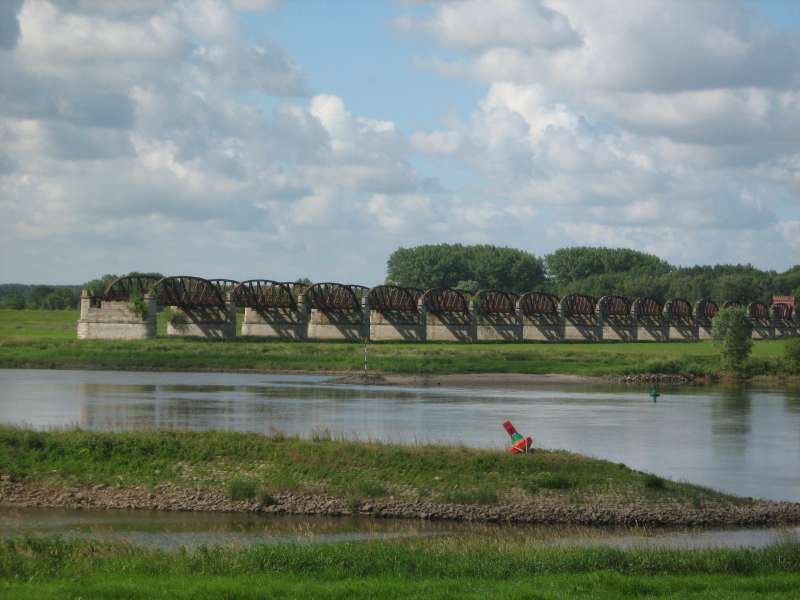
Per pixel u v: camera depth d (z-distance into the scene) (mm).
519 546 46219
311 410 115625
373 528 55062
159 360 195500
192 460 65938
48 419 98188
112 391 138250
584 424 106312
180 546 48656
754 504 60844
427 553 42375
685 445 90438
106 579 36969
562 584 37156
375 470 64000
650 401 139250
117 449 66750
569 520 57469
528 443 68625
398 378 174875
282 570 39406
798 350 192125
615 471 64500
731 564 41625
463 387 163625
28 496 61156
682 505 59688
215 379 168875
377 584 36188
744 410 126375
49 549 43281
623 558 41750
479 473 63344
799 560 42406
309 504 59375
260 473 64062
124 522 56094
